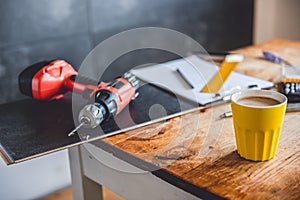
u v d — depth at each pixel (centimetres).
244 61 153
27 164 193
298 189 80
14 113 118
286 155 92
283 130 102
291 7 281
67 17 218
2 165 185
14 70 207
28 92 122
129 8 238
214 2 271
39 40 212
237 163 89
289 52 165
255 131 87
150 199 98
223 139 99
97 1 226
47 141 101
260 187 81
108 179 107
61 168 205
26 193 196
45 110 119
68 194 202
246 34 294
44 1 209
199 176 85
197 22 267
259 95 95
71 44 222
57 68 122
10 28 202
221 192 80
